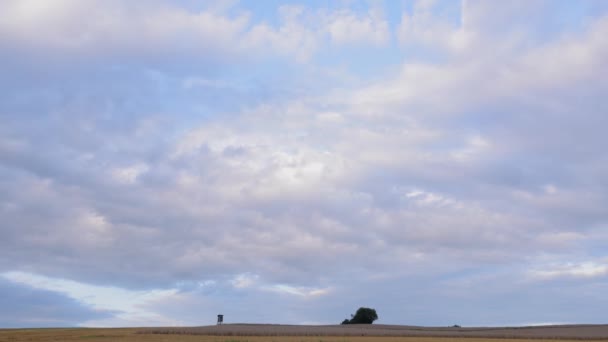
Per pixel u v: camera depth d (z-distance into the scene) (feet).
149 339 287.89
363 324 553.64
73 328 414.82
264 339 295.48
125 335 322.14
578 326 507.30
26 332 353.10
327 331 402.72
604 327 496.64
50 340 285.43
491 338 352.08
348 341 294.25
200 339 287.28
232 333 350.23
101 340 280.10
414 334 384.88
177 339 287.07
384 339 315.37
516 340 335.47
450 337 353.31
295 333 362.33
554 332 431.02
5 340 287.89
